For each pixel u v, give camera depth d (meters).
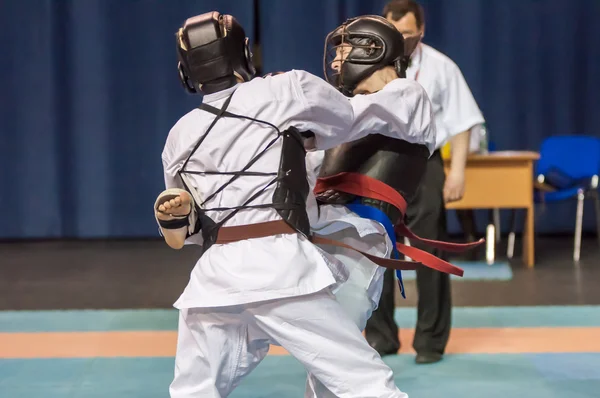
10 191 17.31
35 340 8.91
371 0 17.00
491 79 17.05
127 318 9.98
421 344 7.78
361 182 4.70
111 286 12.26
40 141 17.19
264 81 4.27
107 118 17.20
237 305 4.13
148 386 7.15
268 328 4.12
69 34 17.09
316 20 16.89
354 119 4.44
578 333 8.96
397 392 4.14
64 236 17.53
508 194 13.42
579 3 16.91
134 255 15.34
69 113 17.30
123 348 8.51
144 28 17.03
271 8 16.91
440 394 6.82
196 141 4.24
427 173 7.52
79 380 7.36
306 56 16.94
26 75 17.05
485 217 17.25
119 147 17.33
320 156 4.89
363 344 4.19
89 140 17.27
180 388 4.31
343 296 4.55
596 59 17.02
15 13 16.94
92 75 17.11
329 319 4.12
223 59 4.25
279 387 7.06
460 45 16.86
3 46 17.00
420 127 4.72
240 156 4.16
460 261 14.23
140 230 17.48
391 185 4.71
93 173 17.34
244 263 4.07
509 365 7.66
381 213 4.65
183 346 4.30
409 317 9.89
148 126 17.25
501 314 9.98
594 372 7.42
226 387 4.32
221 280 4.09
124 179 17.38
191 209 4.22
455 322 9.57
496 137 17.09
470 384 7.09
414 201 7.50
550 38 16.95
